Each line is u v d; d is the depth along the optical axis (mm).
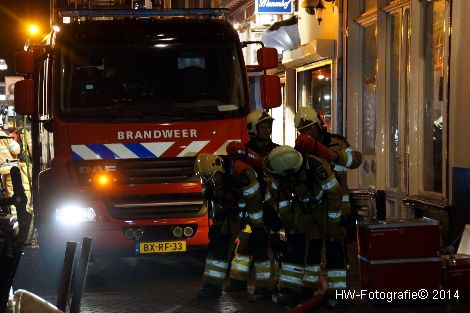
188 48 12008
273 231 9867
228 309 9727
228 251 10359
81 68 11734
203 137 11602
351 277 11547
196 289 11016
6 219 6680
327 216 9477
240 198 10211
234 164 9812
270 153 9367
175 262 13273
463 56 12641
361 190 16578
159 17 12789
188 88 11836
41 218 11531
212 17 12984
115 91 11703
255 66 12938
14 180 6883
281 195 9547
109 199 11414
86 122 11500
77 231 11359
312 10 18734
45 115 12547
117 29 11992
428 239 9492
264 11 20422
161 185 11453
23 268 12750
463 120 12609
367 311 9391
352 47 17500
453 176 12805
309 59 19234
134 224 11414
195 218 11523
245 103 11883
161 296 10602
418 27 14578
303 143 9289
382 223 9531
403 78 15219
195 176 11562
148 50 11930
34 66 12180
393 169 15969
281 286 9734
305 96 21344
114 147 11453
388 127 16031
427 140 14500
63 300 7031
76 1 16469
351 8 17453
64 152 11422
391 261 9469
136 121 11570
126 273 12367
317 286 9688
